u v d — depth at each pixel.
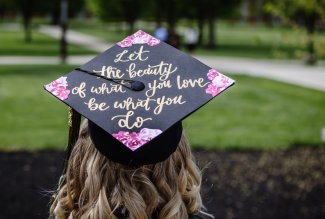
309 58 26.75
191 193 1.80
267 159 8.52
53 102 13.48
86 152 1.81
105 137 1.75
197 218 1.82
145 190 1.71
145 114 1.76
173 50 1.94
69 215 1.86
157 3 40.31
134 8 46.53
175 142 1.76
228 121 11.54
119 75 1.87
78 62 25.30
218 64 25.98
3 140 9.48
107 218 1.69
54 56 28.75
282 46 39.81
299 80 19.20
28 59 26.39
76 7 59.78
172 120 1.74
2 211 6.01
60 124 11.00
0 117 11.55
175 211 1.71
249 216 6.09
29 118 11.52
